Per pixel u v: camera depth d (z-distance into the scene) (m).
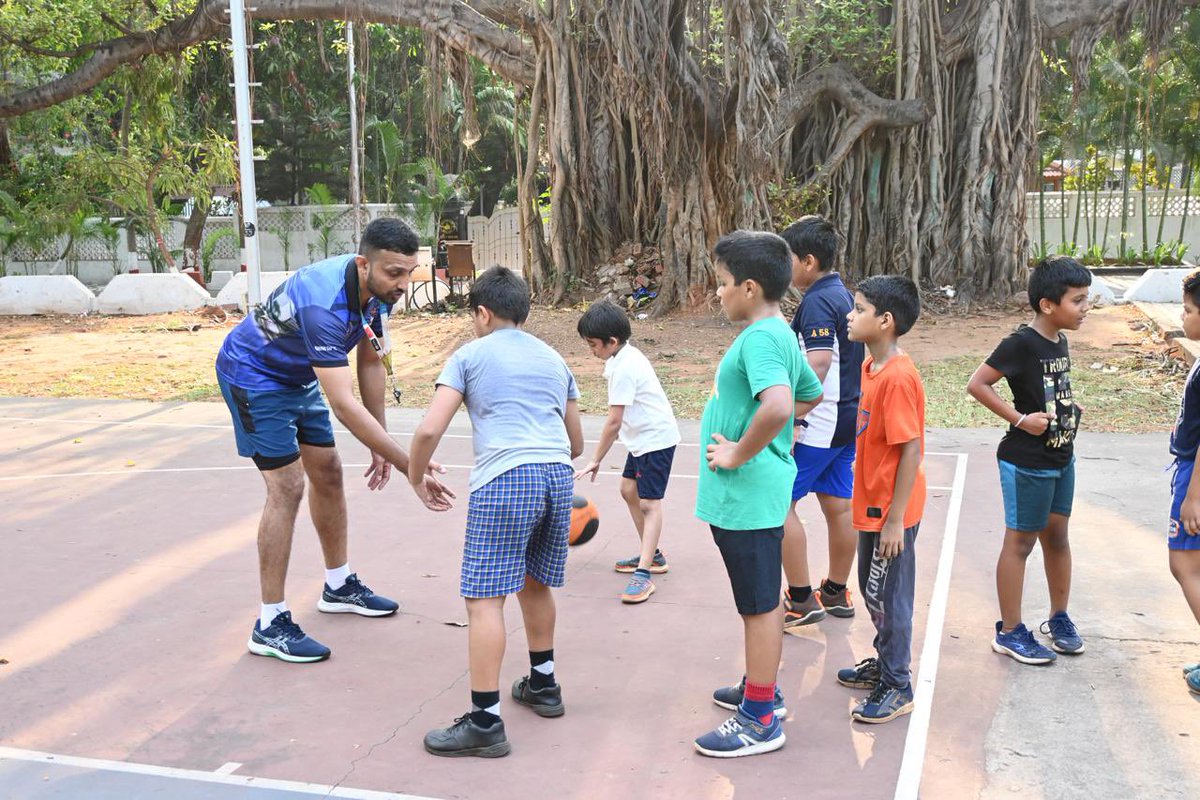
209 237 30.23
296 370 4.57
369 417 4.38
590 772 3.54
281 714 4.02
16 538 6.40
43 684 4.29
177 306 20.41
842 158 17.81
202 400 11.77
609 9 15.03
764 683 3.63
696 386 11.88
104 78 22.25
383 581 5.61
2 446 9.26
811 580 5.52
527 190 18.83
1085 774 3.50
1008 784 3.44
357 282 4.43
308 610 5.21
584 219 18.48
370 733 3.85
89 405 11.48
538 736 3.83
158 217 28.59
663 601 5.28
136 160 26.28
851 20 17.56
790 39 17.56
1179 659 4.45
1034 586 5.40
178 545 6.26
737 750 3.62
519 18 17.83
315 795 3.38
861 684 4.20
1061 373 4.32
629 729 3.88
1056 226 30.62
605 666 4.47
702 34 15.16
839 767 3.54
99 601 5.29
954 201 18.11
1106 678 4.27
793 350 3.63
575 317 17.23
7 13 21.38
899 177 18.17
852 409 4.81
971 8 17.78
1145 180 28.34
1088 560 5.76
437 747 3.66
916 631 4.76
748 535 3.58
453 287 21.17
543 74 18.20
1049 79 20.55
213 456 8.82
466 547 3.76
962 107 18.09
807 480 4.75
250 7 18.81
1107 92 26.44
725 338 15.19
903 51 17.66
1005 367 4.34
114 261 30.88
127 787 3.44
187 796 3.38
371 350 4.95
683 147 16.38
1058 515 4.43
